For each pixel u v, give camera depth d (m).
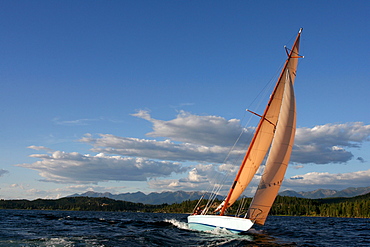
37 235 28.83
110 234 29.72
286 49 31.16
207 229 30.61
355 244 27.88
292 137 29.00
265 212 28.77
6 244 22.55
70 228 38.22
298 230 44.62
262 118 30.23
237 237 27.33
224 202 30.70
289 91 29.33
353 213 183.00
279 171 28.64
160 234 28.67
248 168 30.20
